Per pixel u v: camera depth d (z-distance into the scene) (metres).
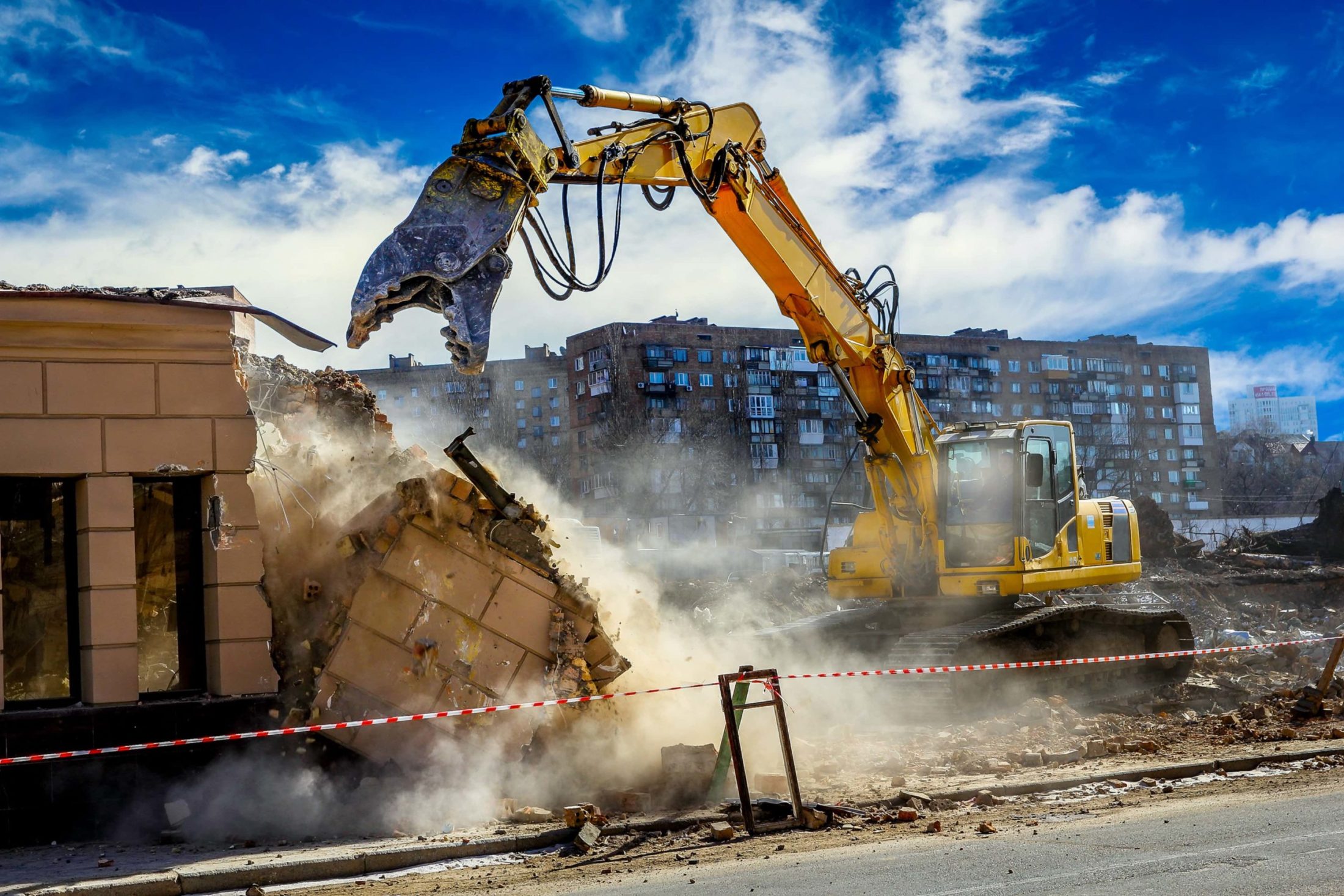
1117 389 113.25
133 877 7.66
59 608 9.88
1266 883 6.33
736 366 91.50
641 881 7.23
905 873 6.99
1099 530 17.42
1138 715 15.34
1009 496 16.17
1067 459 17.08
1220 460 128.88
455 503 10.30
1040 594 16.59
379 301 9.16
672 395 89.00
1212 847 7.30
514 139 9.38
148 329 9.91
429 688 10.19
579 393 92.38
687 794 9.92
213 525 10.02
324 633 10.13
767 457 89.81
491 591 10.41
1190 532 63.50
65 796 9.40
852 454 16.75
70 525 9.95
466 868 8.10
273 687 10.04
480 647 10.35
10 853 8.97
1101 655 17.38
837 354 14.64
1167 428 115.81
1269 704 14.98
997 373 105.88
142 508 10.12
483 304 9.30
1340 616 30.02
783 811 9.20
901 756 11.95
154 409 9.92
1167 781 10.47
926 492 16.12
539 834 8.73
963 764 11.31
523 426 104.00
